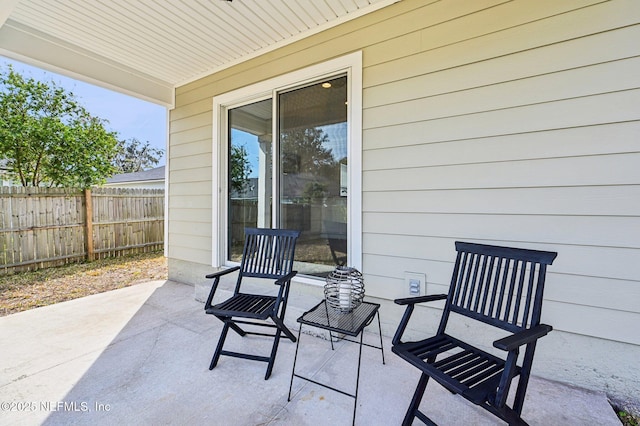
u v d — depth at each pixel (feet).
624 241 5.35
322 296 9.00
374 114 7.92
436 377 4.00
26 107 24.77
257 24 8.76
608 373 5.50
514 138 6.25
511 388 5.75
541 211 6.03
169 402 5.29
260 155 10.73
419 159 7.31
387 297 7.81
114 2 7.79
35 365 6.54
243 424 4.75
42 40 9.30
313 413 5.00
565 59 5.75
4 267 15.31
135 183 36.86
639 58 5.19
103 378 6.05
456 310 5.29
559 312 5.91
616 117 5.37
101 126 30.12
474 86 6.64
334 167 8.81
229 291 10.07
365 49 8.04
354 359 6.77
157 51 10.39
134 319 9.16
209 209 12.13
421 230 7.34
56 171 25.98
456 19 6.82
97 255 19.44
